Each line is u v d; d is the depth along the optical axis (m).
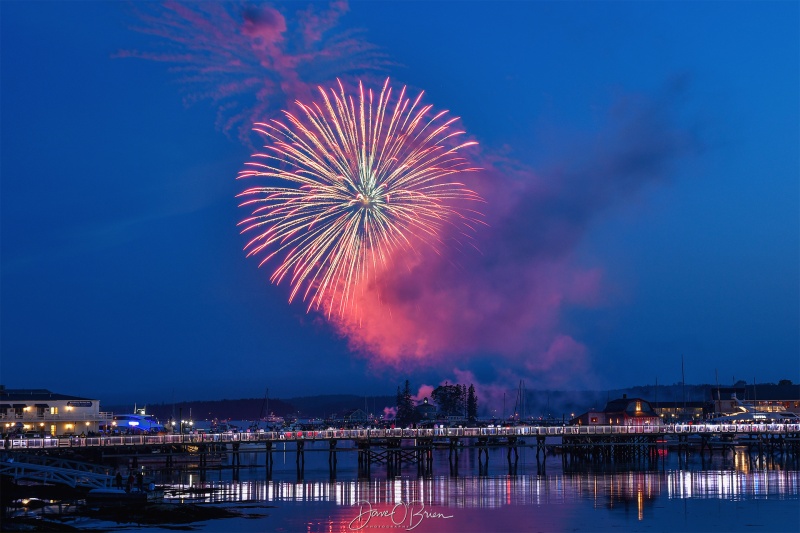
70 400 131.62
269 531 71.69
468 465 137.75
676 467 125.06
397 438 120.06
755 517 78.06
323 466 139.12
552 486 99.88
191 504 84.56
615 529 73.06
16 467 87.94
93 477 90.00
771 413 192.62
